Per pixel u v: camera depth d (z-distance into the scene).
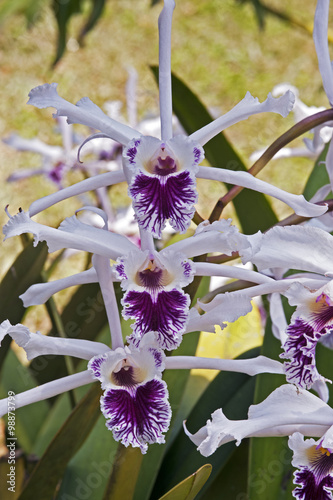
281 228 0.68
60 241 0.65
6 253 1.74
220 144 0.89
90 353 0.68
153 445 0.83
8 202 1.88
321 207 0.65
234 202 0.90
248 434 0.68
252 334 0.97
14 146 1.14
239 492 0.85
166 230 0.99
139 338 0.65
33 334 0.67
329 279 0.69
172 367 0.68
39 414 0.96
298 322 0.68
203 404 0.88
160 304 0.66
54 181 1.13
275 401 0.69
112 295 0.68
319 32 0.72
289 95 0.65
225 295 0.67
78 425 0.74
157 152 0.67
